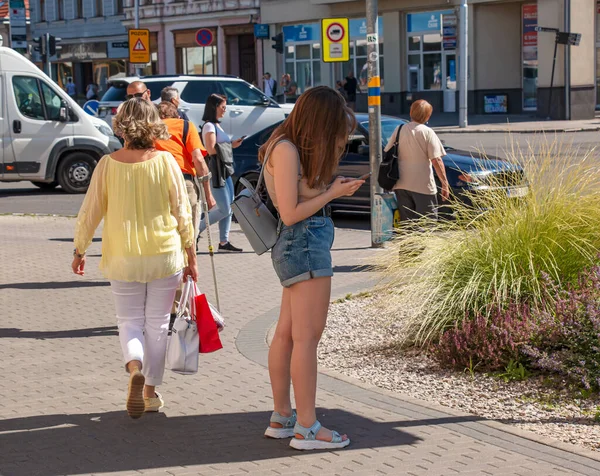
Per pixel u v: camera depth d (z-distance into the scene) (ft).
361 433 19.81
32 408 22.03
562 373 22.91
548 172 29.09
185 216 21.29
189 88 82.53
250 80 171.12
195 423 20.83
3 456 18.92
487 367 24.13
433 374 24.26
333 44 48.49
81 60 200.85
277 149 18.29
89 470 18.08
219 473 17.81
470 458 18.11
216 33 170.71
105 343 28.25
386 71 147.54
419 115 36.83
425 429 19.92
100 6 196.75
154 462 18.49
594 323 23.08
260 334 28.84
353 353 26.40
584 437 19.31
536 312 24.91
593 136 95.04
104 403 22.38
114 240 20.79
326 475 17.58
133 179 20.71
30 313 32.48
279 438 19.70
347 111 18.34
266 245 18.84
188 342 21.35
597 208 27.66
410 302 26.32
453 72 141.08
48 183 77.20
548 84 126.62
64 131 71.36
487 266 26.27
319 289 18.74
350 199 53.47
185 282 21.74
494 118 130.11
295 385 18.99
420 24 143.54
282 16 159.43
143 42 103.04
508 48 136.46
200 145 31.12
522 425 20.20
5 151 69.97
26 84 70.49
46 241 48.93
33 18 208.74
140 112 20.90
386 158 37.17
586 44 125.39
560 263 26.73
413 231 28.71
